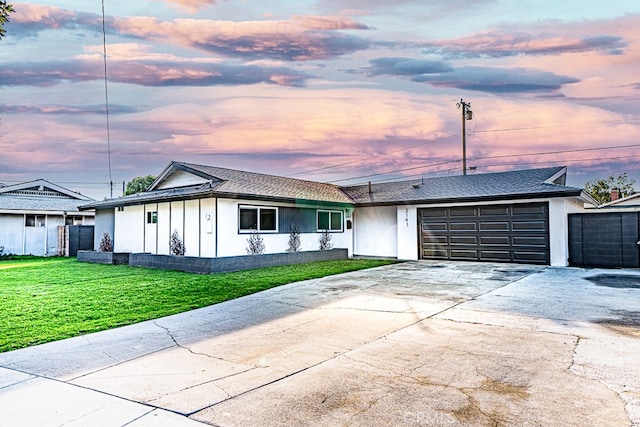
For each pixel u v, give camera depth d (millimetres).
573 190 12961
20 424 3141
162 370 4363
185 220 14453
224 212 13578
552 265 13578
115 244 17734
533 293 8477
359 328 5965
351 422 3092
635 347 4773
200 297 8578
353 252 19250
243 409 3365
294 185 18188
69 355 4902
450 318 6418
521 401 3385
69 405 3490
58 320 6652
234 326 6238
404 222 17078
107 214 18625
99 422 3164
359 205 18078
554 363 4277
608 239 13180
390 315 6734
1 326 6285
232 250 13750
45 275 12539
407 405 3361
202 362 4609
